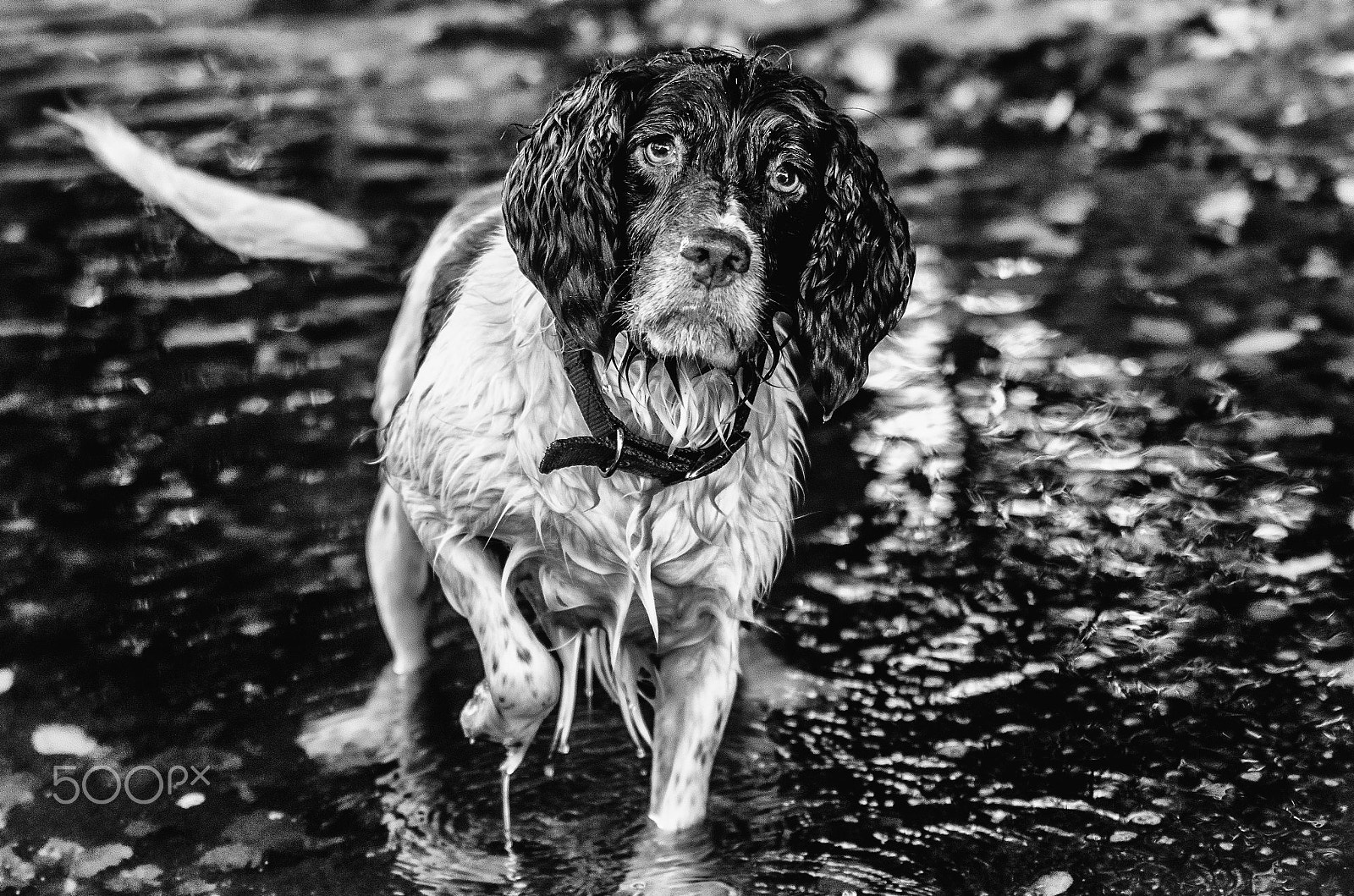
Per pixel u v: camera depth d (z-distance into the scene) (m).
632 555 3.51
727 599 3.64
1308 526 4.97
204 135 8.97
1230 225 7.41
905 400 5.83
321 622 4.53
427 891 3.50
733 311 3.20
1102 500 5.13
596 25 11.38
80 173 8.15
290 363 6.01
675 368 3.36
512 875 3.56
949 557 4.87
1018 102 9.43
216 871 3.55
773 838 3.71
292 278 6.80
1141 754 4.01
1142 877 3.56
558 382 3.44
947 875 3.58
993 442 5.52
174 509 5.04
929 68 9.73
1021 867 3.61
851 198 3.41
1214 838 3.69
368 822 3.74
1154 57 9.73
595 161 3.23
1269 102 9.12
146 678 4.25
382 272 6.88
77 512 5.01
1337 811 3.76
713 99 3.21
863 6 10.78
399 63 10.76
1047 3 10.08
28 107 9.59
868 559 4.87
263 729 4.08
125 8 12.65
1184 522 5.00
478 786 3.89
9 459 5.29
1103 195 7.92
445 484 3.61
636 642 3.82
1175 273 6.87
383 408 4.28
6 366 5.95
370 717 4.14
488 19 11.59
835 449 5.50
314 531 4.93
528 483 3.50
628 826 3.74
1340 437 5.47
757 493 3.63
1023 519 5.05
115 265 6.93
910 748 4.05
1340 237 7.21
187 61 10.86
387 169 8.34
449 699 4.23
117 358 6.05
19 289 6.66
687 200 3.18
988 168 8.43
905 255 3.55
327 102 9.80
